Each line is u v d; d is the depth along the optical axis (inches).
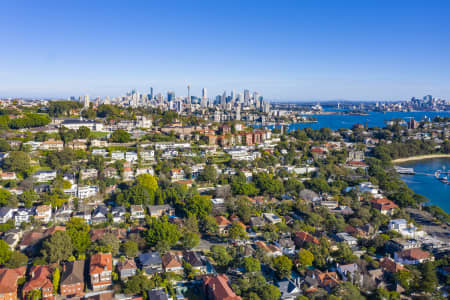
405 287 6998.0
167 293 6540.4
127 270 6948.8
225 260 7559.1
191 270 7288.4
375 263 7751.0
